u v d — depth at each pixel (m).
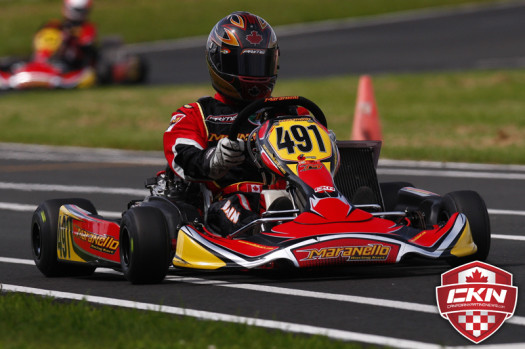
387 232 20.64
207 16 130.12
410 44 103.00
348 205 21.17
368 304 18.88
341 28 118.81
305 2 135.75
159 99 74.06
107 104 72.75
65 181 43.38
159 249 21.30
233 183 23.22
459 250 20.84
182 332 16.38
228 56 23.20
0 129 63.97
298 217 20.81
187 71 94.31
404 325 17.22
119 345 15.46
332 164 22.02
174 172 23.41
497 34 106.12
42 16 131.88
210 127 23.45
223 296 20.09
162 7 136.12
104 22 129.38
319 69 89.44
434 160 47.38
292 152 21.91
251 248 20.38
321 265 19.72
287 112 23.98
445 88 73.19
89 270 25.28
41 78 83.50
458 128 57.66
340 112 65.12
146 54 108.44
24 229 32.28
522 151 48.06
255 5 135.25
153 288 21.33
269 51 23.48
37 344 15.98
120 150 55.09
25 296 19.70
